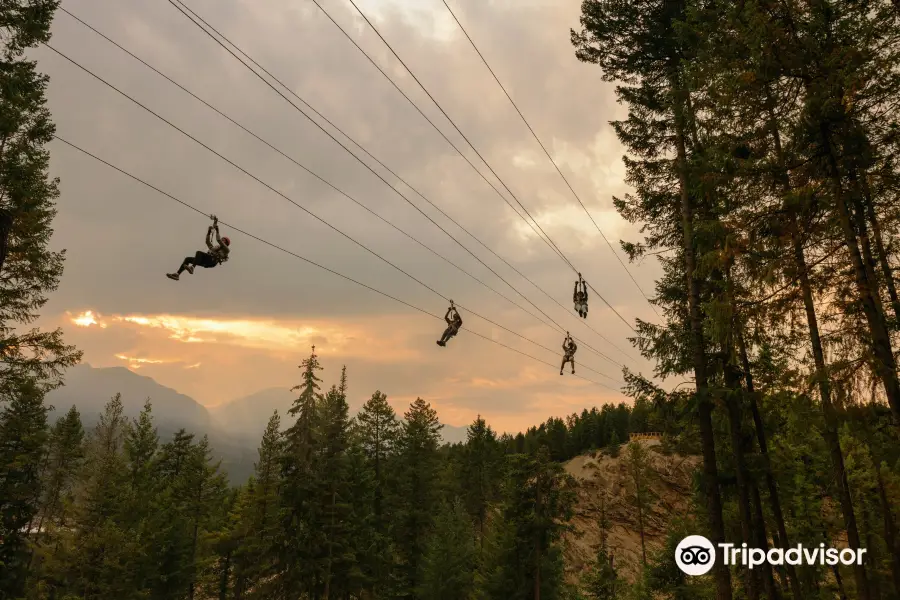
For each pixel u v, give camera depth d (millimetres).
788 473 19688
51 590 32781
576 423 104812
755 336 10539
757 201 10281
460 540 41281
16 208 19359
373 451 41094
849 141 8516
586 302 21203
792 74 9117
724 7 10922
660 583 20156
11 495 31469
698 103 11555
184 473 44469
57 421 45000
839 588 20562
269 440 40625
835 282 9406
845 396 8680
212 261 11547
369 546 35938
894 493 18281
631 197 16953
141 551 33438
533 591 32000
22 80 18703
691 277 14844
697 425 16859
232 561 40250
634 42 17078
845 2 8914
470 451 65750
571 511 31844
